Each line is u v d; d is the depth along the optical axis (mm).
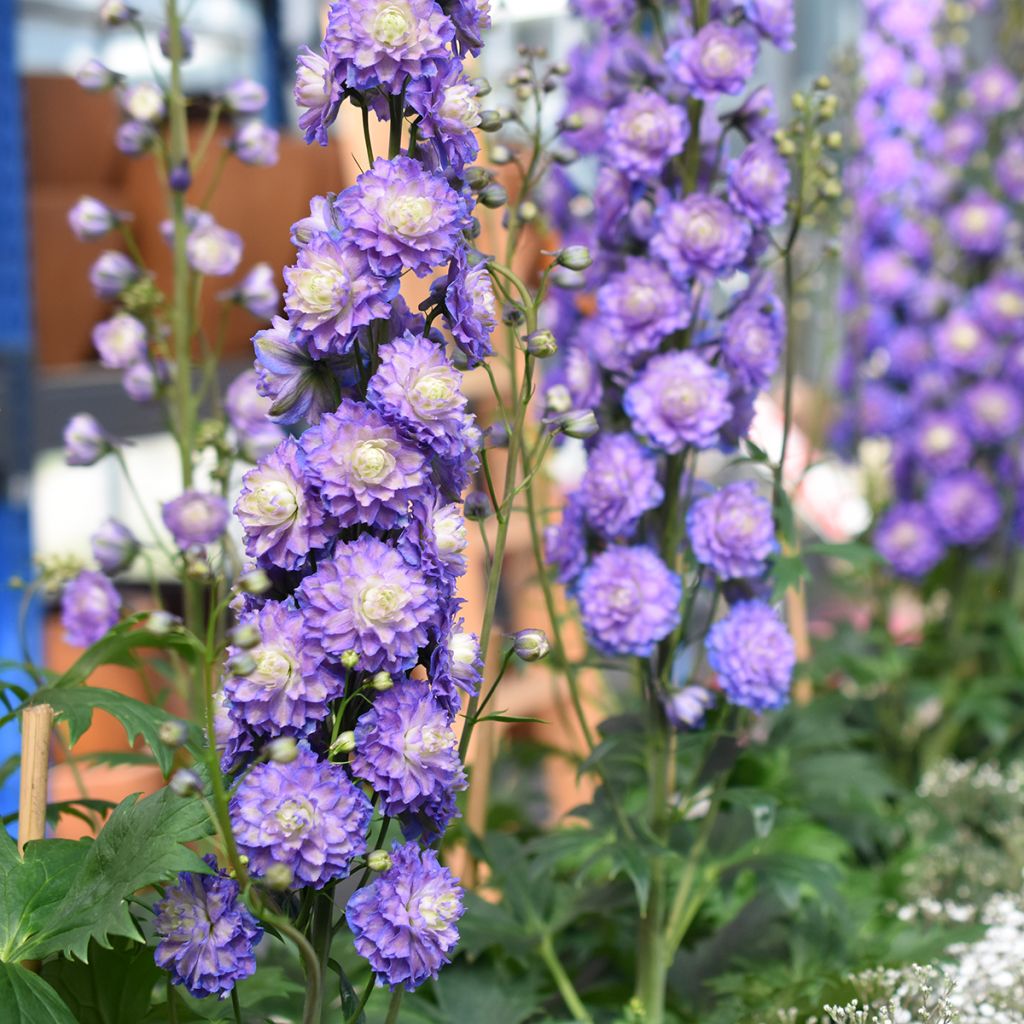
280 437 1276
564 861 1341
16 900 912
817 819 1489
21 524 1353
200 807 892
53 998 875
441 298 900
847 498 2072
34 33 1888
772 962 1231
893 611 2135
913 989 1144
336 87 875
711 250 1133
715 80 1133
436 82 880
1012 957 1211
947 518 1869
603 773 1146
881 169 1825
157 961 864
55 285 1460
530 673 1803
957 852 1525
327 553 875
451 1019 1146
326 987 1120
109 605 1219
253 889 843
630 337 1147
